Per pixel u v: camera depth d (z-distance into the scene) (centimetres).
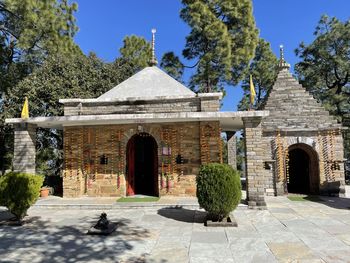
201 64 2620
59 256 645
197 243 724
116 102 1413
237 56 2533
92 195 1391
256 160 1182
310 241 731
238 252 655
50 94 1888
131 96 1548
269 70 3052
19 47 2086
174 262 602
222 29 2462
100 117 1243
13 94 1866
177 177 1361
